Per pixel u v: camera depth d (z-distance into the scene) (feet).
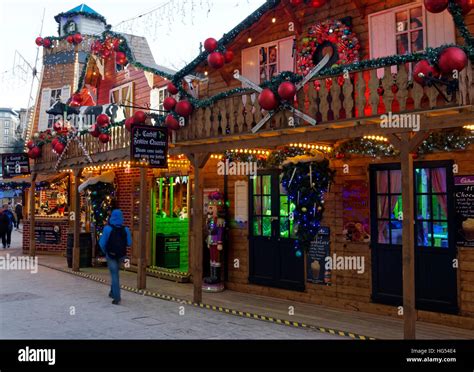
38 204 63.67
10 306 30.94
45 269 48.52
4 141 244.01
